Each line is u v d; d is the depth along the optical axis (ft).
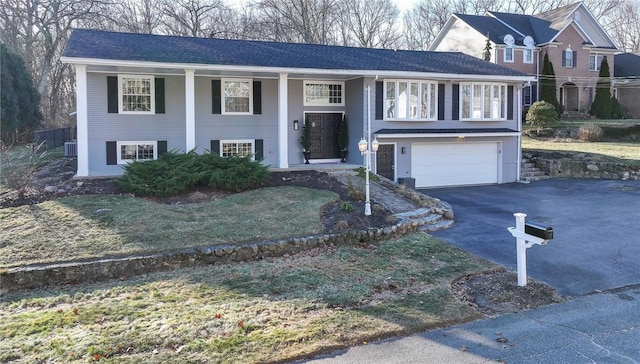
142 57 48.70
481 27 120.37
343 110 63.52
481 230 38.78
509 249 32.96
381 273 27.17
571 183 66.85
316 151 62.75
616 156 74.59
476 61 72.23
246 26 128.88
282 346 17.71
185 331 18.88
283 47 65.51
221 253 30.07
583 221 42.14
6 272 25.85
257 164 46.96
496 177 68.33
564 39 118.42
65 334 18.80
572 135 94.84
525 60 116.47
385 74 58.08
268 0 128.16
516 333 19.34
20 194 40.37
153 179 42.27
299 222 35.88
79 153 46.88
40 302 23.32
